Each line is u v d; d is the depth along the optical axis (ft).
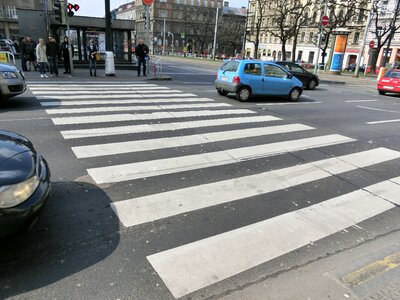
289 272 10.10
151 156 19.33
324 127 29.50
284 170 18.48
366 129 29.89
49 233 11.34
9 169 9.67
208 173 17.37
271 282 9.63
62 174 16.12
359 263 10.71
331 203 14.85
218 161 19.17
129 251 10.68
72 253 10.41
